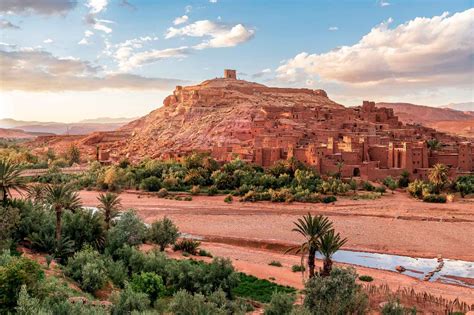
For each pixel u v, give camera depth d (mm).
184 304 23797
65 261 34812
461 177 85688
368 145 97188
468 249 51500
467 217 65438
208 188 87375
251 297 33250
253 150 97250
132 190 91688
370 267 45375
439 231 58625
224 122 132625
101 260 32219
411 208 70562
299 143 102750
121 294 24391
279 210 71875
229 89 171375
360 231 58781
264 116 130375
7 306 20469
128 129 188375
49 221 38125
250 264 43375
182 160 103812
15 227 36094
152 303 29062
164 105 179750
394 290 36375
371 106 146375
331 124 120938
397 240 54938
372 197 76812
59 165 129625
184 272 32844
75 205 42625
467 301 34312
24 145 195250
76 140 191250
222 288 32000
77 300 23469
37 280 22953
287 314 24062
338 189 78625
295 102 169750
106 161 128125
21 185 41438
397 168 89812
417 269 45031
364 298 25734
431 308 31141
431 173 81000
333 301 24188
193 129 137000
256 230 60875
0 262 24141
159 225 47406
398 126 135875
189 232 60375
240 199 78562
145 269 33906
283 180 83562
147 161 110750
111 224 45625
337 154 90562
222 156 106188
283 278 38875
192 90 167500
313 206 73688
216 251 49375
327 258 30469
